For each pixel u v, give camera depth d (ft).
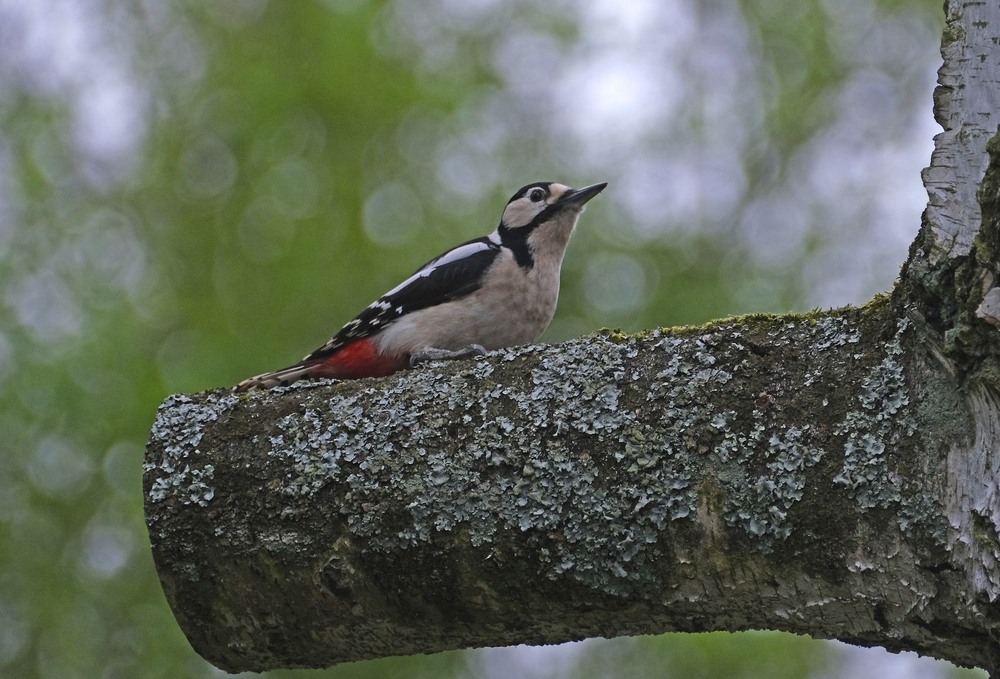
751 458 15.80
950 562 14.69
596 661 39.24
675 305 42.93
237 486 17.81
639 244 45.03
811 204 46.62
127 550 40.83
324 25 47.47
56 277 44.70
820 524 15.35
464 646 18.07
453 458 17.11
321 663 18.85
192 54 48.88
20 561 40.50
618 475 16.34
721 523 15.81
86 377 41.57
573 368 17.28
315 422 17.98
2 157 47.37
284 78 46.83
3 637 40.04
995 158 14.46
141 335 42.91
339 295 43.06
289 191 45.55
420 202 45.50
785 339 16.40
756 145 47.96
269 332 42.16
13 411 41.11
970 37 15.33
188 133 47.37
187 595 18.07
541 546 16.52
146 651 39.60
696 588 16.12
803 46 48.62
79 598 40.16
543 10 48.93
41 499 40.96
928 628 15.07
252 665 18.93
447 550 16.92
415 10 48.75
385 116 46.21
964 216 14.65
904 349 15.58
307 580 17.52
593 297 43.62
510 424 17.04
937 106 15.37
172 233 45.55
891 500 15.03
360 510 17.24
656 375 16.74
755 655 38.04
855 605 15.46
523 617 17.15
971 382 14.40
